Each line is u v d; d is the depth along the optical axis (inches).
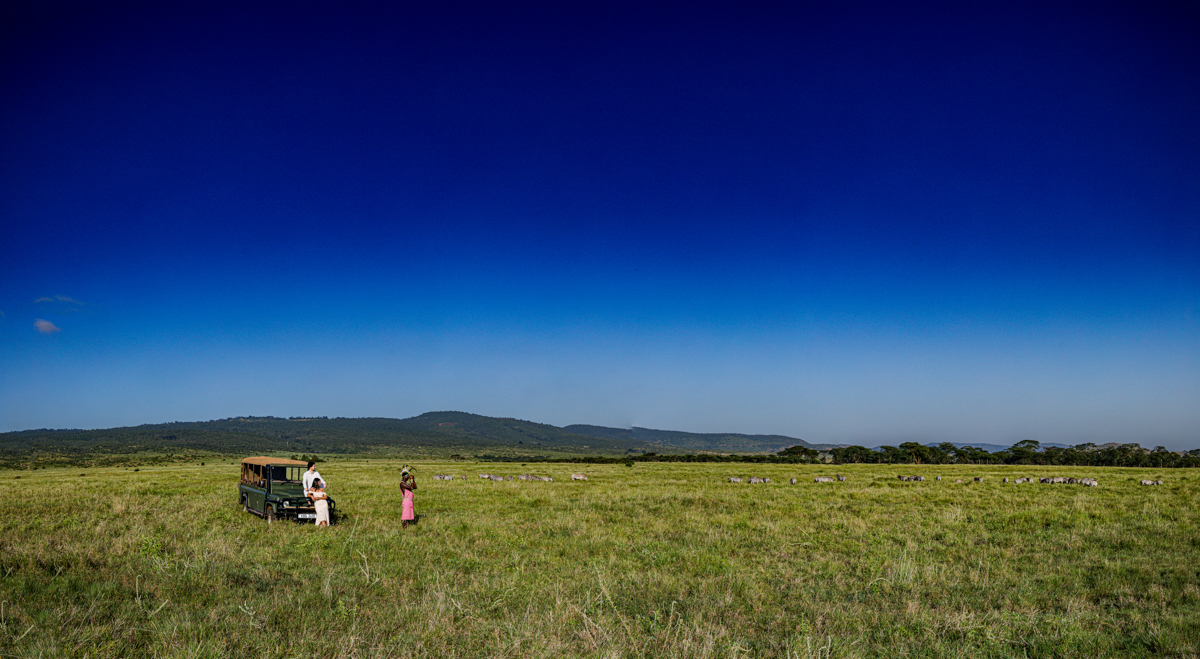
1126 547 536.7
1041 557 492.7
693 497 956.0
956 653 277.3
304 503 658.8
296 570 424.5
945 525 650.2
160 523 637.3
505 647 268.7
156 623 289.1
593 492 1064.2
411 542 540.7
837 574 435.8
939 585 406.6
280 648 264.1
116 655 255.1
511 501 910.4
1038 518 693.9
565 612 320.5
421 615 313.4
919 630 314.0
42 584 359.6
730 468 2074.3
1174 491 1020.5
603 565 455.5
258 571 410.3
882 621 328.8
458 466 2573.8
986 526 650.8
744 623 324.2
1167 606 361.7
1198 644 291.3
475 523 669.3
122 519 667.4
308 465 663.1
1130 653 285.4
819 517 727.1
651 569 446.9
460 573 425.7
